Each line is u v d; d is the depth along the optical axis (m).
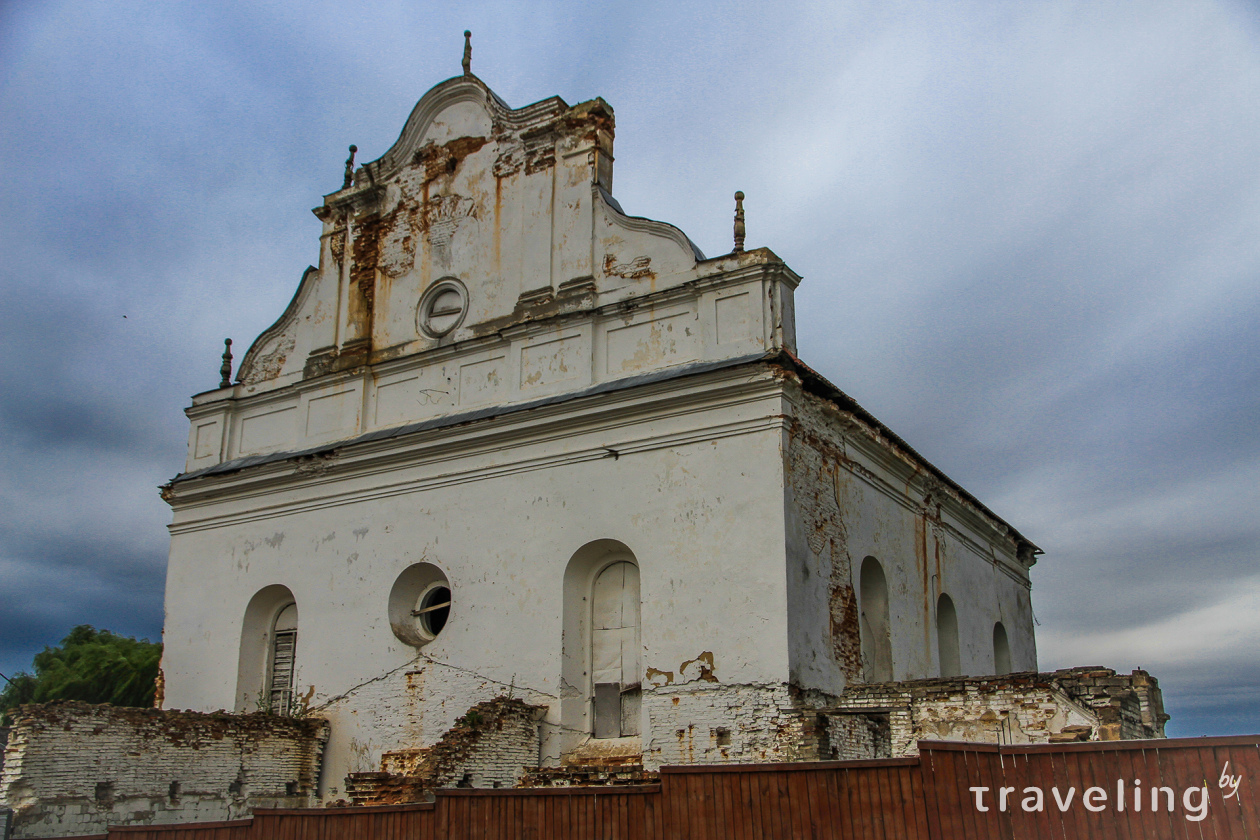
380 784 14.77
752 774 10.38
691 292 17.70
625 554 17.52
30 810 14.82
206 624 21.47
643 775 14.93
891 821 9.77
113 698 37.31
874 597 19.14
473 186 21.23
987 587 25.91
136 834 13.35
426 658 18.39
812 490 16.67
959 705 15.06
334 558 20.14
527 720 16.61
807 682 15.26
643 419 17.28
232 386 23.31
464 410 19.70
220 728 17.52
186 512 22.69
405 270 21.64
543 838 11.01
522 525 18.05
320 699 19.39
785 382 16.12
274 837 12.41
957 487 22.97
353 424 21.02
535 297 19.53
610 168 20.17
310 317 22.69
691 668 15.66
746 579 15.59
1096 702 14.01
